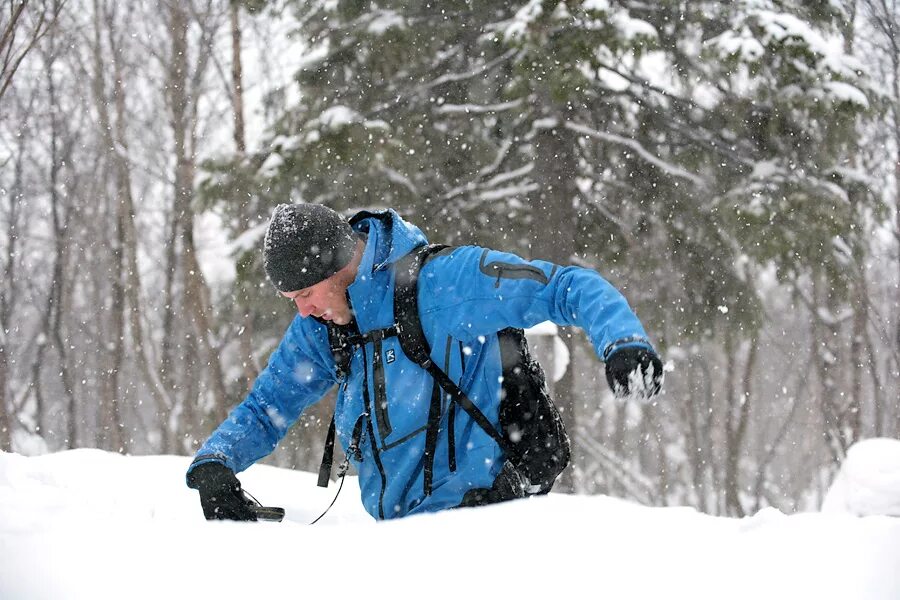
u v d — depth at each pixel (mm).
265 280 9625
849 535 1246
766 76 8836
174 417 18062
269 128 9875
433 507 2115
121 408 21469
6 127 16641
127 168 17516
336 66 9758
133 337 17938
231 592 1126
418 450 2109
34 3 4355
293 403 2328
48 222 20406
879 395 18078
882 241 15570
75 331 21938
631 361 1759
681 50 9594
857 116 8969
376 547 1235
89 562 1237
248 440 2287
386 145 9094
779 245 9016
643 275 10453
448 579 1129
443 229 9820
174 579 1167
